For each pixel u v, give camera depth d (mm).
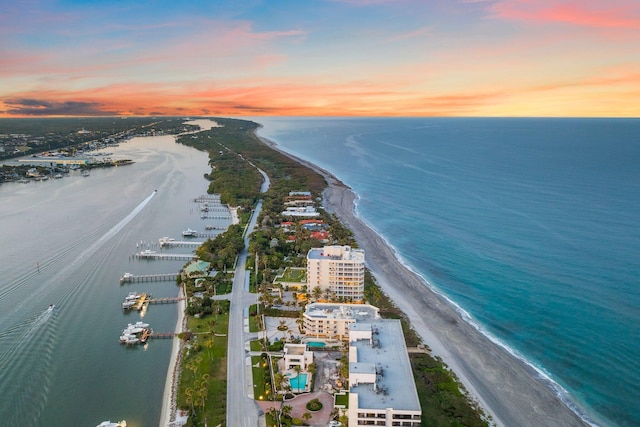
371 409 156750
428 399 189750
